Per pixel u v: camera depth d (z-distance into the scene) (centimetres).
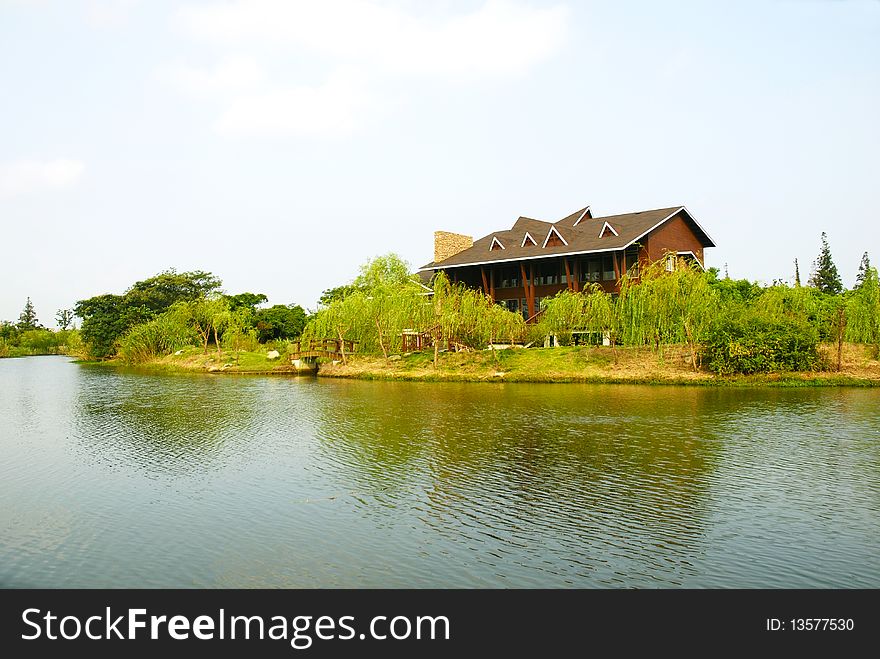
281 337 8194
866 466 1549
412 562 1049
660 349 3738
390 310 4409
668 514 1235
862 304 3528
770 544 1091
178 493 1431
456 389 3388
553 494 1366
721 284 4816
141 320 8038
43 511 1320
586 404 2634
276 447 1898
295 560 1066
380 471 1577
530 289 5138
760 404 2536
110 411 2769
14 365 7469
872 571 995
